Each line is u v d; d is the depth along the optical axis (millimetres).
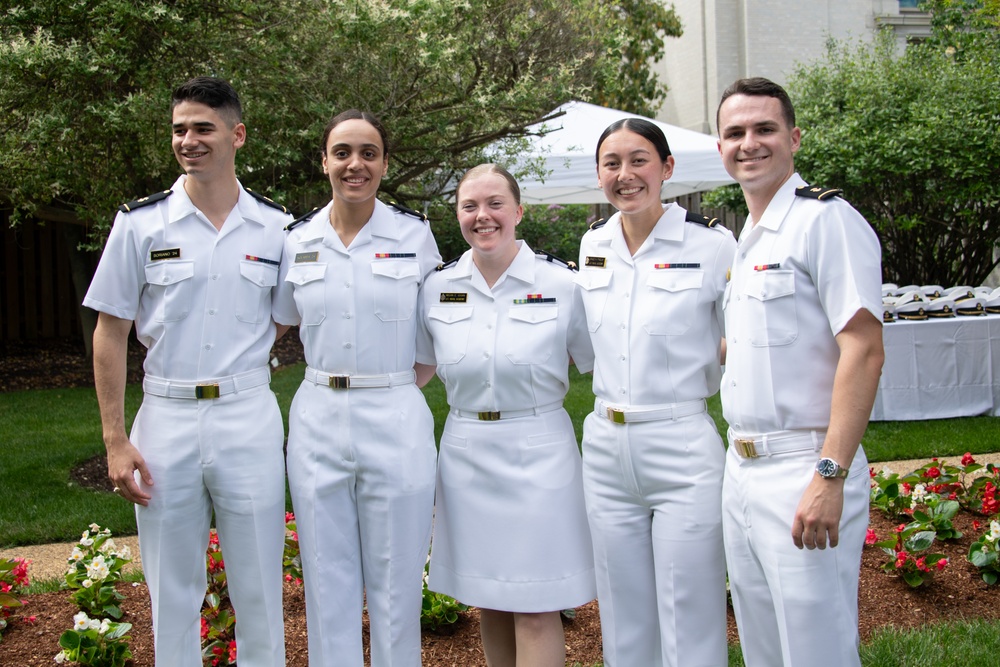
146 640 3285
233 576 2721
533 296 2766
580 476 2797
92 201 5625
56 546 4539
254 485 2668
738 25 16578
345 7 5137
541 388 2746
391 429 2689
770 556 2207
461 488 2771
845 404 2096
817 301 2229
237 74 5441
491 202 2699
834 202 2211
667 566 2486
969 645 3100
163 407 2660
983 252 9594
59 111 5098
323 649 2697
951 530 4121
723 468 2523
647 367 2527
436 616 3359
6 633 3320
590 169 8133
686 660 2471
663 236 2590
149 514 2631
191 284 2670
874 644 3131
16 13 4996
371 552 2711
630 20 15406
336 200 2764
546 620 2727
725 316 2457
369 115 2768
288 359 10867
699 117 17188
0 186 6402
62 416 7457
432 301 2854
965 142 8133
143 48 5262
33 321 11562
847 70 9883
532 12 5879
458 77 5820
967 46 10586
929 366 7004
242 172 5539
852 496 2170
